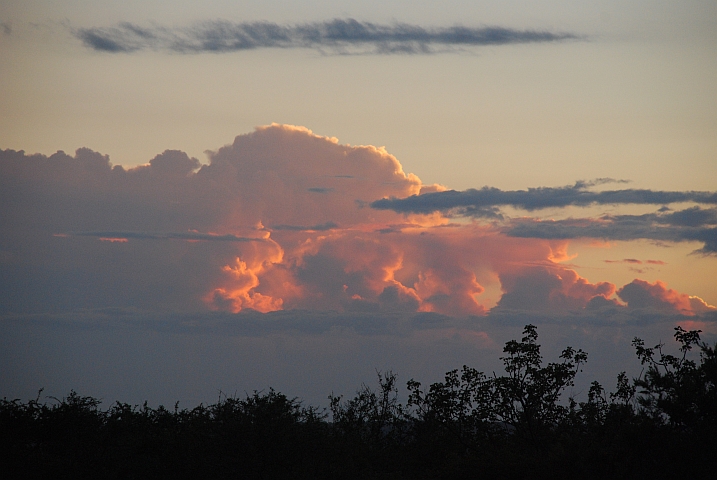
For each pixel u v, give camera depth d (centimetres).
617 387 6184
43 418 5862
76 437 5866
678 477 4397
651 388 4716
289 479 5406
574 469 5053
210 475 5475
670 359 5828
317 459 5584
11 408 5803
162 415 6338
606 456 4700
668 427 4578
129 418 6281
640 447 4525
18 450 5662
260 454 5425
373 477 6059
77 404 6066
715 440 4316
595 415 6072
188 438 5647
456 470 5850
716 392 4466
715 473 4284
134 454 5759
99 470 5594
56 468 5544
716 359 4669
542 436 6353
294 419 5684
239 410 5738
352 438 6469
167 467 5606
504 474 5603
